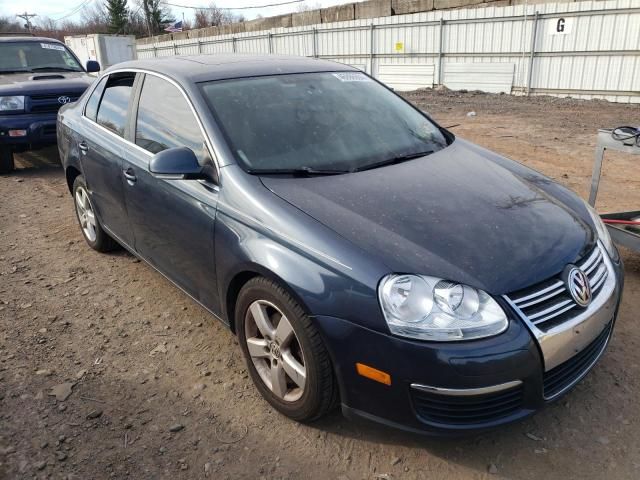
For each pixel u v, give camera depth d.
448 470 2.42
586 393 2.85
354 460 2.48
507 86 16.48
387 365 2.19
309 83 3.59
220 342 3.41
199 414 2.79
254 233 2.61
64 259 4.72
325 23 22.19
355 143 3.26
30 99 7.33
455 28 17.17
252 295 2.67
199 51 27.98
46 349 3.38
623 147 3.98
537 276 2.31
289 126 3.19
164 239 3.37
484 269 2.27
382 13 20.38
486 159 3.42
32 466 2.47
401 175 2.97
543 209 2.78
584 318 2.37
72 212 6.01
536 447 2.53
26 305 3.93
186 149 2.92
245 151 2.95
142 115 3.63
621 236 3.95
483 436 2.60
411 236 2.39
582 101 14.35
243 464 2.47
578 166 7.30
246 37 24.77
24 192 6.88
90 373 3.13
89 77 8.41
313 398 2.48
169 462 2.49
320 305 2.31
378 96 3.83
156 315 3.75
